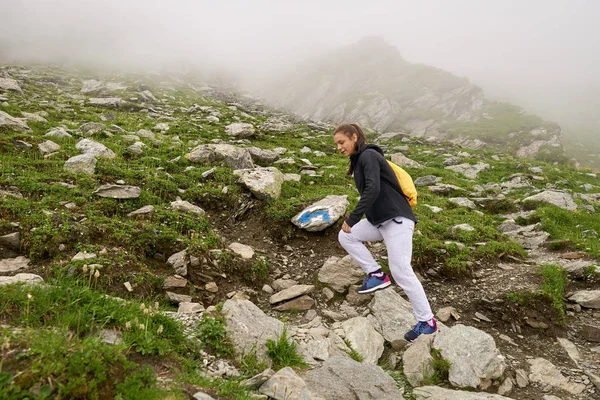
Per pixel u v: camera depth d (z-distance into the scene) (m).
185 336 4.12
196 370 3.64
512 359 5.22
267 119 28.19
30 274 4.77
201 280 5.91
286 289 6.31
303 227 7.95
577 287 7.07
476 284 6.99
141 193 7.92
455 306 6.46
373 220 4.98
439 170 17.38
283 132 21.64
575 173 20.25
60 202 6.79
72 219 6.14
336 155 17.59
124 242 5.96
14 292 3.63
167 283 5.54
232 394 3.42
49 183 7.46
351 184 12.19
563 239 9.55
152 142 12.94
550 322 6.04
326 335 5.18
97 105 21.88
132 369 3.15
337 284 6.60
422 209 10.78
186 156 11.35
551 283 6.83
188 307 5.09
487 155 24.50
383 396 3.74
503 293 6.52
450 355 4.78
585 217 11.59
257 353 4.21
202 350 4.07
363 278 6.70
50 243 5.47
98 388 2.79
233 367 3.96
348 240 5.43
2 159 8.30
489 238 9.05
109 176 8.46
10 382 2.52
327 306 6.25
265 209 8.61
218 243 6.94
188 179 9.56
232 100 48.59
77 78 40.62
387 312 5.86
